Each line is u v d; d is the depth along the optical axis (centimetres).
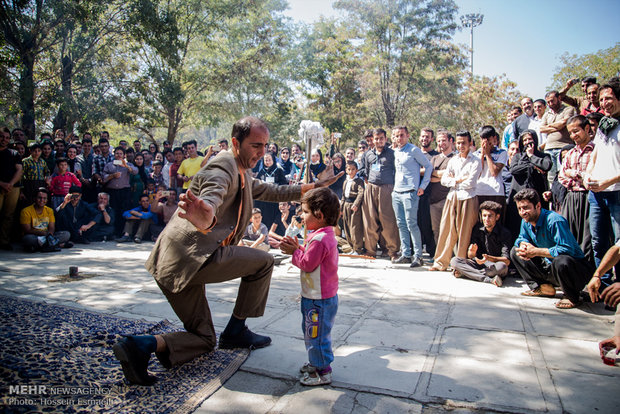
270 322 376
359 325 368
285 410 237
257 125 278
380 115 3341
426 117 3231
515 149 572
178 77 2239
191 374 273
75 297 439
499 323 372
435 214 672
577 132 471
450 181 571
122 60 2044
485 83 3134
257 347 318
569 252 413
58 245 745
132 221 894
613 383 265
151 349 257
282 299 446
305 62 3167
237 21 2517
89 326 339
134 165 974
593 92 576
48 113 1662
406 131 641
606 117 438
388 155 680
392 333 349
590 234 472
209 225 228
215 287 490
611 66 2525
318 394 254
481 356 305
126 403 236
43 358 277
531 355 307
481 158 564
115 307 409
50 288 474
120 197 930
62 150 936
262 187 329
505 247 526
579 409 235
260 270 300
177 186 957
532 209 435
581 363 293
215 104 2520
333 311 270
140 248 805
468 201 550
